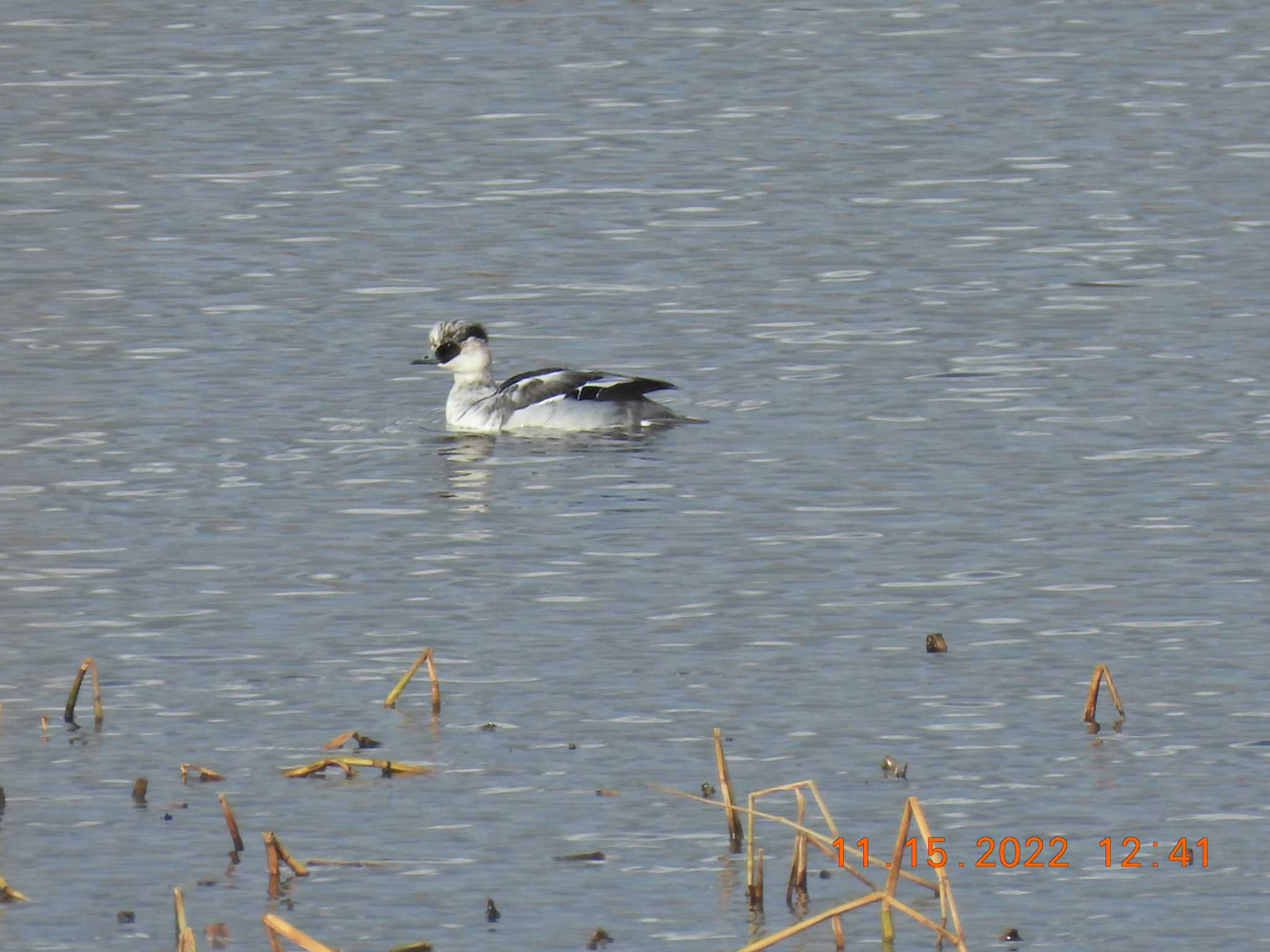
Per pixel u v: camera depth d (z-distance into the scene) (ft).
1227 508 81.56
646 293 117.91
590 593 73.61
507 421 95.04
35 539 79.92
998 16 193.67
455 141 154.51
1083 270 120.37
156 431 94.58
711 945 49.32
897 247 126.41
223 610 72.23
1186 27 187.62
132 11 199.82
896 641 68.44
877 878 52.80
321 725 62.28
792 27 190.60
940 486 85.25
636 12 197.57
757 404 97.96
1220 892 51.55
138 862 53.83
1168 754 59.11
